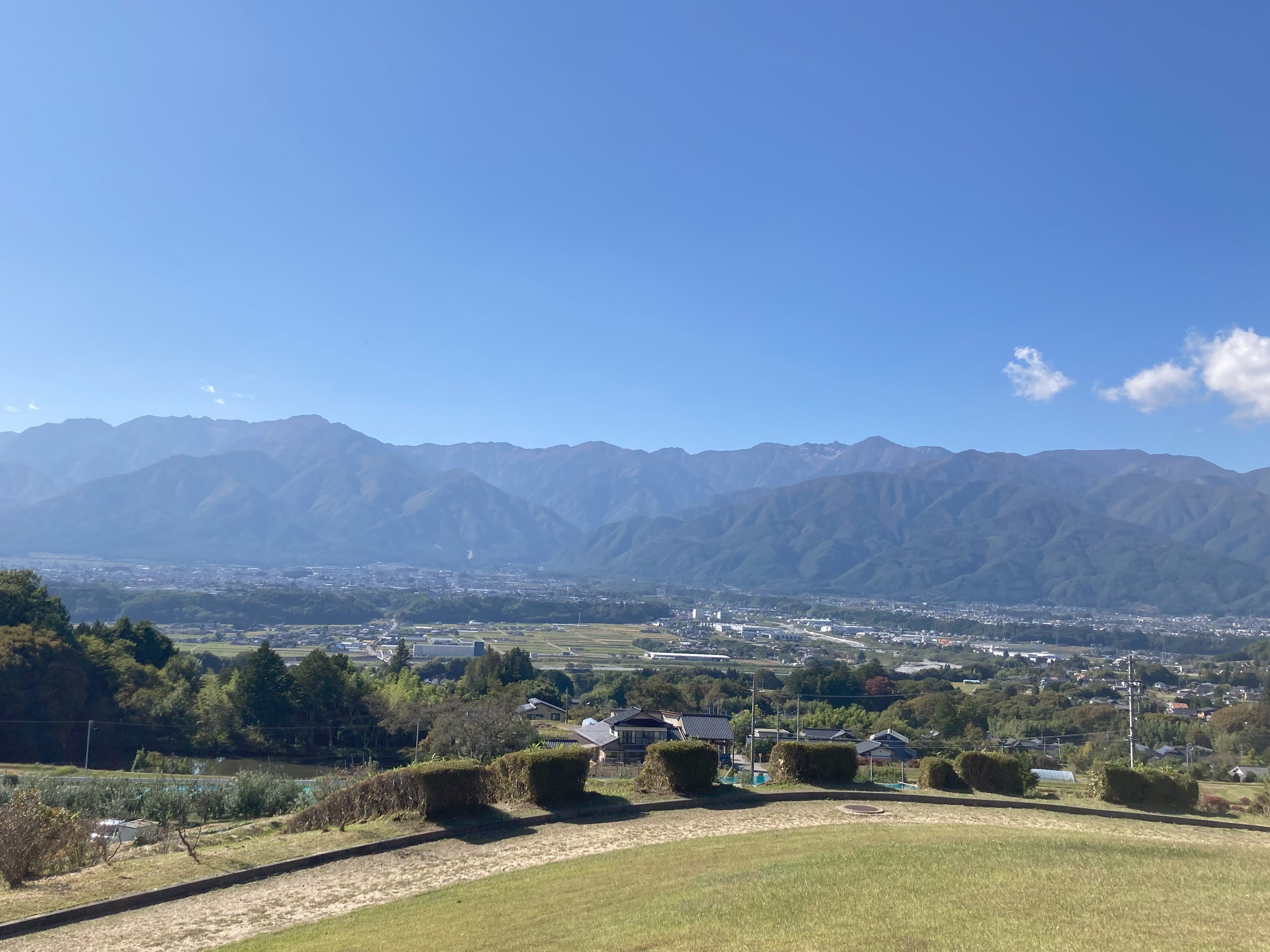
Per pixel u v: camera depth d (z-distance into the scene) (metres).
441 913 13.86
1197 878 14.29
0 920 13.88
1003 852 16.16
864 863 15.21
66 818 18.41
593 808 21.22
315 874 16.55
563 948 11.52
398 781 20.55
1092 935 10.92
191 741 61.09
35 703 52.44
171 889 15.33
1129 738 47.34
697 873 15.38
